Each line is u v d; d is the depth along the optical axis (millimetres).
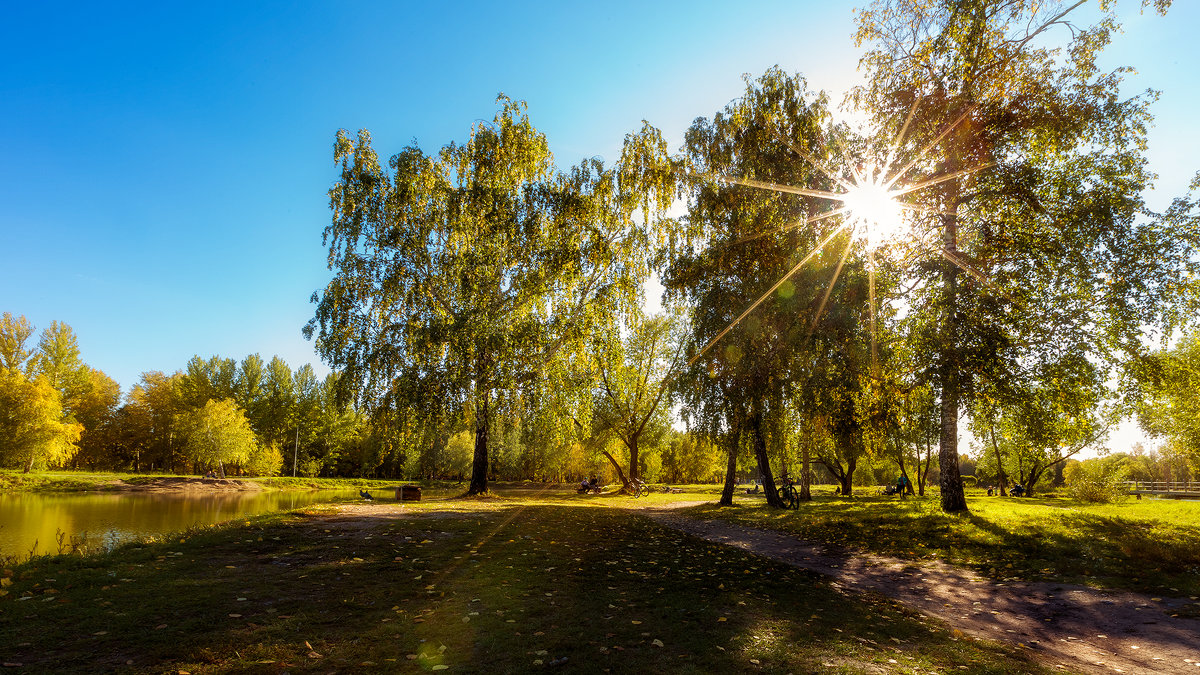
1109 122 16953
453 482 68375
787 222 20875
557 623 5980
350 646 4977
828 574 10891
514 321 26188
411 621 5816
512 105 28469
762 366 20766
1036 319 17156
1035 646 6734
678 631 5938
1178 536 12227
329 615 5914
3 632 4930
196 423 65750
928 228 18016
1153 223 17328
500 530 13312
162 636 4992
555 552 10703
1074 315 17094
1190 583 9109
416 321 26047
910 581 10352
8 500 37469
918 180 18016
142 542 10156
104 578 7055
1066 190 17531
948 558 12109
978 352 15648
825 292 19469
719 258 21922
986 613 8266
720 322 21641
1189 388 19844
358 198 26328
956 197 17422
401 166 26375
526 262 27062
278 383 88625
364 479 77312
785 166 21203
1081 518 14727
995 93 16781
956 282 17031
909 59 18234
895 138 19125
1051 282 17609
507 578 8086
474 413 28016
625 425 43031
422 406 24391
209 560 8594
